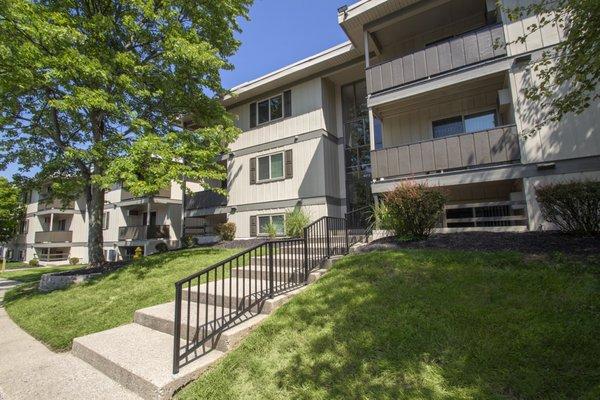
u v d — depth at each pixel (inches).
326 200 518.9
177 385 137.9
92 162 430.9
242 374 137.1
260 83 594.9
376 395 110.7
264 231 581.3
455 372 114.2
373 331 144.2
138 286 308.8
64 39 350.0
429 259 211.8
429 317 146.6
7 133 474.6
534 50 314.5
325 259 259.6
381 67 404.5
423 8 396.8
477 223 397.4
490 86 377.7
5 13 313.1
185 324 185.5
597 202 224.1
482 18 414.6
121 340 186.5
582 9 182.9
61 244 1171.3
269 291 212.8
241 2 516.7
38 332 238.1
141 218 999.0
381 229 342.3
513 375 108.5
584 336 119.3
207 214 688.4
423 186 301.0
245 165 629.6
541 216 290.8
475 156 328.2
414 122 451.2
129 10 441.4
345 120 573.3
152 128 451.5
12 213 1202.6
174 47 408.2
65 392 146.9
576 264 175.3
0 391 151.6
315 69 545.3
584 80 202.4
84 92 364.8
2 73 350.6
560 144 293.0
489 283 167.9
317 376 125.8
